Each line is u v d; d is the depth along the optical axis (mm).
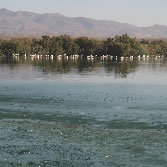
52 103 52688
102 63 165125
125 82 83312
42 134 35406
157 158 29062
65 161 28469
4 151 30469
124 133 35906
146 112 46312
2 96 58938
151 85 77625
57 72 110188
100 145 32031
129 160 28672
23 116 43719
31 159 28828
